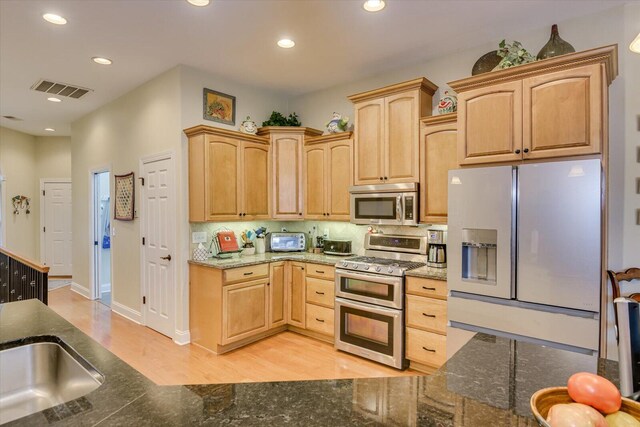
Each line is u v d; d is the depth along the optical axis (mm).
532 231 2260
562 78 2289
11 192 6453
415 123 3215
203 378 2932
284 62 3574
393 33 2982
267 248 4410
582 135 2221
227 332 3391
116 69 3732
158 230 3957
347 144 3781
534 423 838
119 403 893
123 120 4520
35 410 1337
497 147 2525
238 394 950
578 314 2131
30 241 6750
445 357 2781
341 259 3605
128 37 3039
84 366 1173
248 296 3580
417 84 3193
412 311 2977
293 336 3887
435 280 2828
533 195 2260
